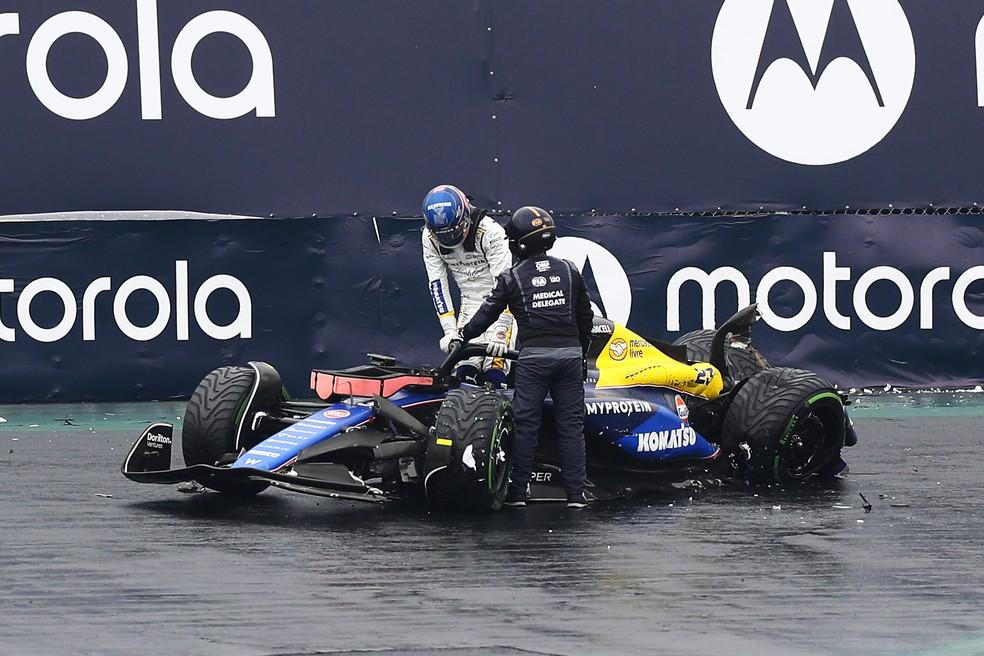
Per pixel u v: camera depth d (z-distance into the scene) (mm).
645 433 36438
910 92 56406
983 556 28562
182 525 31453
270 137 54406
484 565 27531
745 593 25406
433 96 54906
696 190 55812
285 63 54406
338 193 54656
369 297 54812
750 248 55875
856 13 56188
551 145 55250
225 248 54188
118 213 53812
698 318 55781
